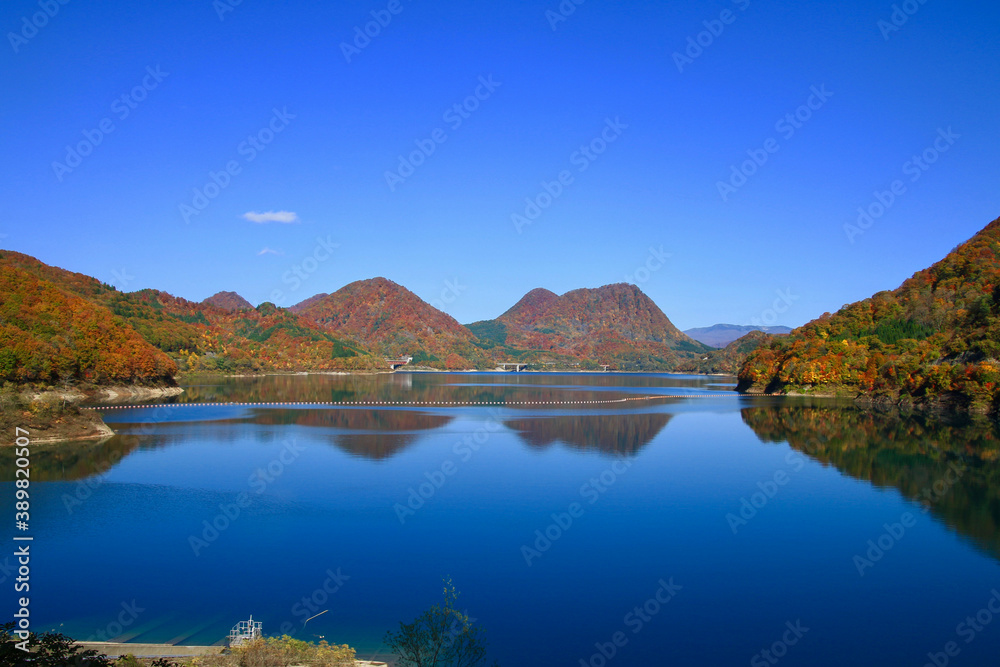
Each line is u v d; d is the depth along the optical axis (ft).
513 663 132.46
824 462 339.57
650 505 250.37
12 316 577.84
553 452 364.58
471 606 159.22
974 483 289.33
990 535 216.33
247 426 454.40
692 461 340.59
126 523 216.13
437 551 196.34
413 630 136.56
